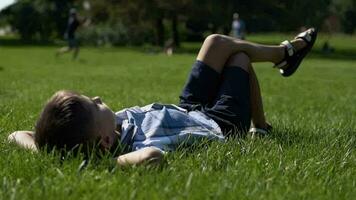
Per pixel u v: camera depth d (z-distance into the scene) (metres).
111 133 4.31
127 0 61.03
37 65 30.89
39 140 4.22
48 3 84.12
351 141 5.53
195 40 79.44
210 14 59.97
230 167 4.18
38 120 4.25
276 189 3.66
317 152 4.90
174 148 4.66
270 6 62.09
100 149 4.25
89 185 3.58
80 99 4.21
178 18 64.62
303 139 5.62
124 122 4.62
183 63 34.41
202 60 5.42
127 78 21.91
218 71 5.39
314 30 5.76
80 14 66.38
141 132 4.61
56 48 57.78
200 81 5.39
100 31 66.19
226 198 3.46
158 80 21.02
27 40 79.25
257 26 69.94
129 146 4.50
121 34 65.75
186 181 3.71
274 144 5.10
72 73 24.72
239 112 5.21
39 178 3.68
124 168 4.02
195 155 4.45
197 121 4.95
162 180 3.74
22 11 82.88
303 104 12.95
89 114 4.18
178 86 18.28
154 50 52.59
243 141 4.94
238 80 5.30
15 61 34.97
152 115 4.72
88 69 28.02
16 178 3.90
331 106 12.40
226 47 5.41
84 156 4.16
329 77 25.53
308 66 35.22
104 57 41.59
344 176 4.19
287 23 64.31
